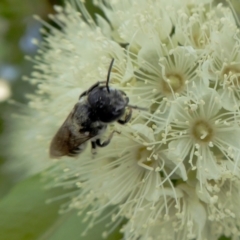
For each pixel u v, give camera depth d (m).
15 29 0.13
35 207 0.11
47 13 0.13
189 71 0.10
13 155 0.13
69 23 0.11
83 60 0.11
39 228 0.11
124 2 0.11
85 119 0.10
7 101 0.14
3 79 0.14
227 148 0.10
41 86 0.11
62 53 0.11
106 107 0.10
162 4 0.10
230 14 0.10
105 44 0.10
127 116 0.10
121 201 0.11
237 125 0.10
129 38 0.10
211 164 0.10
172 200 0.10
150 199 0.10
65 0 0.12
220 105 0.10
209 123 0.10
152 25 0.10
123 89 0.10
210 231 0.10
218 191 0.10
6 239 0.11
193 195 0.10
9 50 0.14
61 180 0.11
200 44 0.10
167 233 0.10
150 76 0.10
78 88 0.10
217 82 0.10
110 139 0.10
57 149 0.10
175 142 0.10
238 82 0.10
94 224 0.11
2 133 0.13
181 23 0.10
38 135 0.11
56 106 0.11
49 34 0.12
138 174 0.10
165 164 0.10
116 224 0.11
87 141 0.10
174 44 0.10
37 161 0.11
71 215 0.11
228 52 0.10
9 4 0.13
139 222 0.10
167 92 0.10
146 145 0.10
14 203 0.11
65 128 0.10
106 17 0.11
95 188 0.10
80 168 0.10
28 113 0.13
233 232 0.10
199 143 0.10
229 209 0.10
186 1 0.10
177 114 0.10
